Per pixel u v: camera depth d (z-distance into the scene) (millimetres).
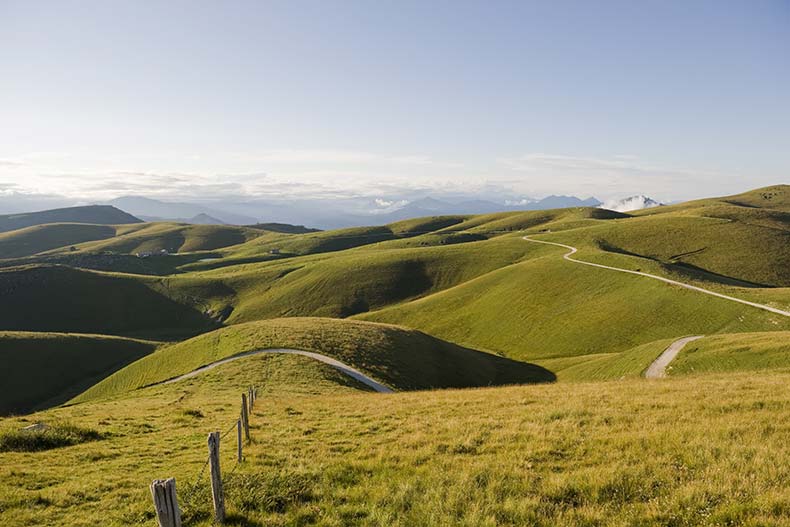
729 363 43781
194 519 10336
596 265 127250
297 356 57125
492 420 18281
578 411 18609
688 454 12180
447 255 186250
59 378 106312
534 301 117250
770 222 193375
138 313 179875
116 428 22375
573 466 12406
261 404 30016
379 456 14242
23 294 174250
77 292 182625
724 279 121000
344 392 41375
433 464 13094
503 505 10062
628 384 27156
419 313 136250
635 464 11961
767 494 9508
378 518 9852
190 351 77500
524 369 82625
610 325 93750
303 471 12930
